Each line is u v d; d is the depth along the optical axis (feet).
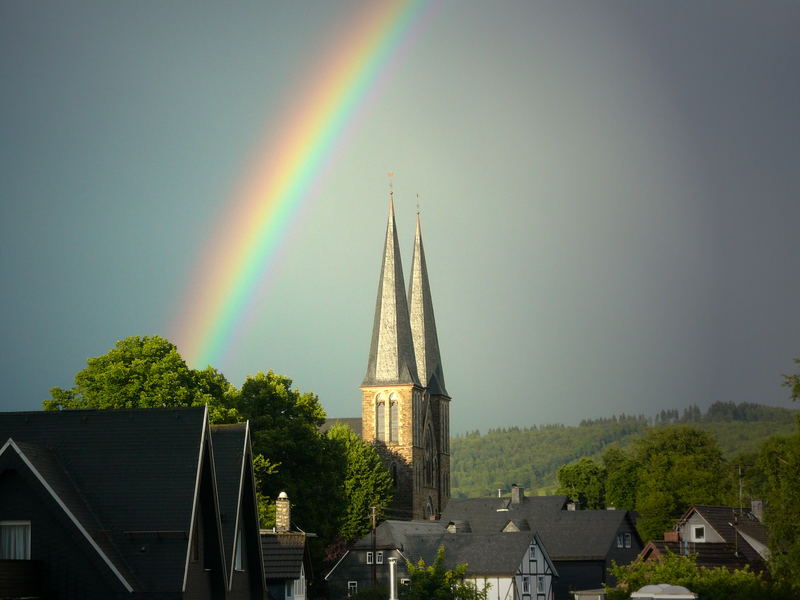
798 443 212.23
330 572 417.90
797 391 212.64
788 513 211.20
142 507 145.28
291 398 355.36
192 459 149.48
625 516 494.59
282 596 221.87
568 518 499.51
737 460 575.38
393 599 195.00
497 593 390.63
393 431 654.94
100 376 282.77
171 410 155.22
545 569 409.49
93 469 149.69
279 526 235.61
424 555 407.64
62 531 139.95
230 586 160.76
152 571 141.08
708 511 361.10
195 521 147.95
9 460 141.28
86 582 138.72
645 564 232.73
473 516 539.29
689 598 154.40
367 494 529.45
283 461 346.33
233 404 313.12
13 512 140.97
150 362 287.69
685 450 582.35
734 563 341.41
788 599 209.15
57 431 154.81
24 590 136.15
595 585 473.67
